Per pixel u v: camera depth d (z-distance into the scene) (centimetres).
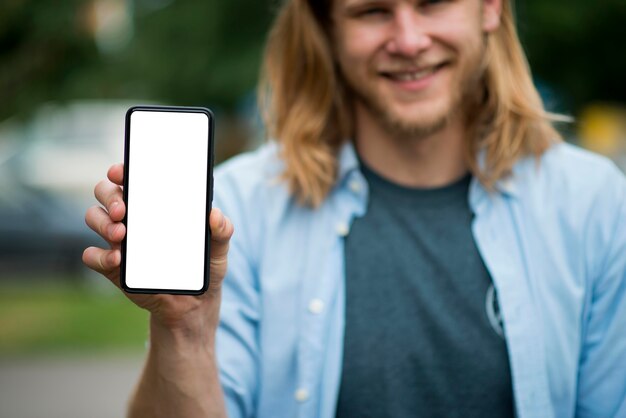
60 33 758
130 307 1012
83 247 1188
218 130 1327
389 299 243
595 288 243
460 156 256
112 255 198
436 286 243
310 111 261
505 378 237
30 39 761
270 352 245
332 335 242
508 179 251
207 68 1126
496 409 237
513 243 246
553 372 237
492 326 240
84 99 828
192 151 202
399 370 238
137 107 201
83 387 727
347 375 239
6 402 685
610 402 239
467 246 247
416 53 238
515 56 261
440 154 254
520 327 237
